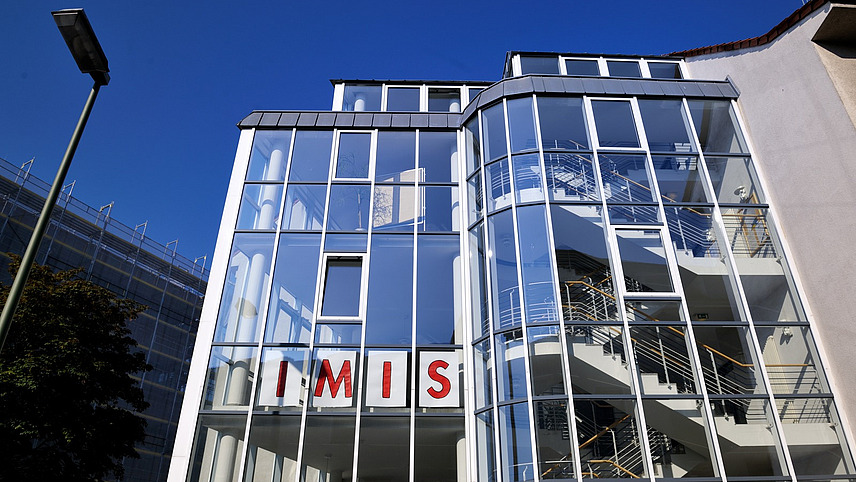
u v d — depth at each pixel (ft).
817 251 35.45
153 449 118.32
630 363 32.76
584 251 36.50
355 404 34.81
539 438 30.78
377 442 33.78
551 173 39.58
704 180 40.42
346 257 39.99
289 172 43.78
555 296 34.60
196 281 141.28
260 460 33.27
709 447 30.81
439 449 33.60
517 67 49.70
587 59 50.26
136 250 127.03
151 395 121.29
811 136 36.94
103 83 25.72
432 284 39.01
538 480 29.78
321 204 42.37
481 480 32.32
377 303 38.14
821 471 30.68
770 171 40.09
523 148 41.14
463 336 37.11
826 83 36.35
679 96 43.75
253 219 41.50
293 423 34.22
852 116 34.45
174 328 131.85
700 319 34.91
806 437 31.53
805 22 38.45
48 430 40.09
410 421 34.37
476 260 39.09
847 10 36.06
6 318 19.15
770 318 35.60
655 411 31.53
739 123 43.16
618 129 42.19
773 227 38.70
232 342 36.55
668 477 29.84
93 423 43.50
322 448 33.58
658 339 33.73
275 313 37.76
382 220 41.83
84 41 24.36
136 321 122.72
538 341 33.42
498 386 33.45
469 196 42.42
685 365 33.04
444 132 46.34
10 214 100.94
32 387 39.17
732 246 37.83
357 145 45.32
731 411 31.91
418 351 36.45
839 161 34.76
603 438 30.66
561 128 41.86
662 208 38.58
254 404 34.68
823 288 34.73
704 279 36.47
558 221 37.47
